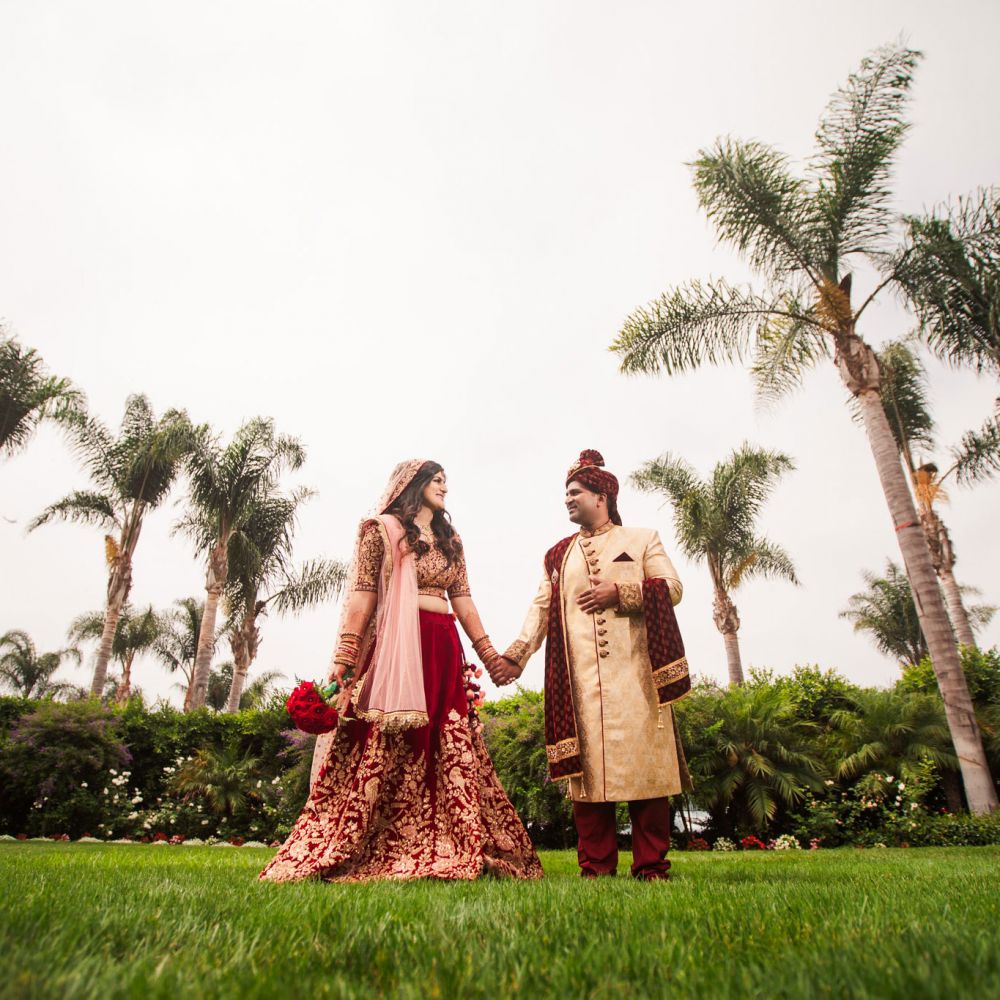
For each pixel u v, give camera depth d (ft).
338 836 10.29
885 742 36.52
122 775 41.47
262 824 40.75
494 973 3.32
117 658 119.03
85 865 10.52
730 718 35.04
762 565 65.87
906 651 98.58
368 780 10.61
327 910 5.36
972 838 30.81
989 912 5.10
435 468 13.11
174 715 46.98
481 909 5.41
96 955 3.42
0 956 3.06
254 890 7.00
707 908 5.44
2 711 46.55
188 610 113.39
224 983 2.96
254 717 45.96
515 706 40.37
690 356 42.45
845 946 3.64
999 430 51.88
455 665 12.07
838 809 34.68
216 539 66.28
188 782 41.34
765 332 42.06
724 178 40.96
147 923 4.43
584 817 11.58
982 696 40.22
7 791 39.81
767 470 62.95
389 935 4.24
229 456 64.90
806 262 40.88
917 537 36.47
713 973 3.26
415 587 11.94
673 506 64.69
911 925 4.27
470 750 11.39
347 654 11.65
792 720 38.01
